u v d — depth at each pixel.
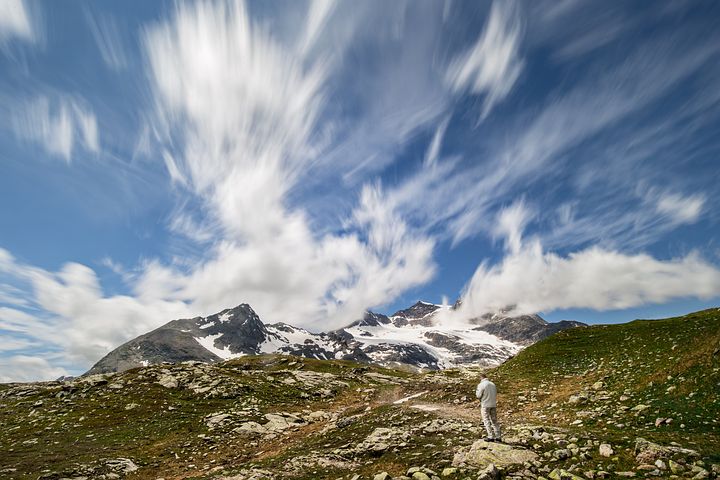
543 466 15.46
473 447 18.25
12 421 41.16
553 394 35.88
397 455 21.05
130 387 54.97
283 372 79.31
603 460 15.22
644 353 37.97
